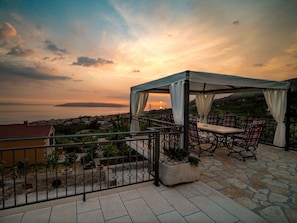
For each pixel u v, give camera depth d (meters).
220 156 4.26
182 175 2.73
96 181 5.80
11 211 2.00
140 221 1.85
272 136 5.64
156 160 2.68
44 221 1.84
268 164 3.69
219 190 2.55
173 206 2.13
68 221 1.84
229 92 6.24
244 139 4.11
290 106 4.83
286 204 2.18
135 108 5.93
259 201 2.25
